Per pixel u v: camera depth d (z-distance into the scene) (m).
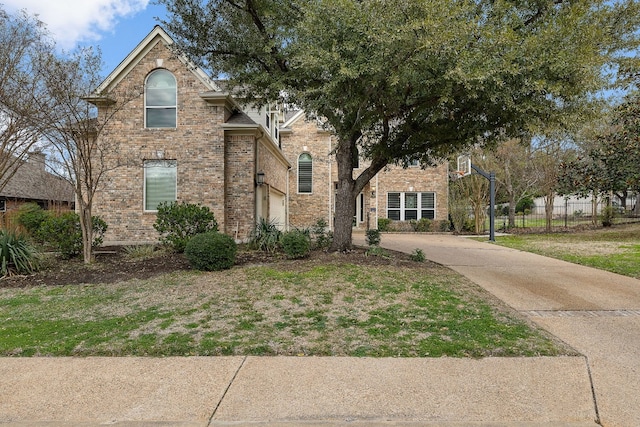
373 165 9.81
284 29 8.68
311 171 21.59
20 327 5.01
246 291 6.48
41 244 10.34
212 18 9.17
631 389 3.39
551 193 20.50
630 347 4.30
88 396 3.33
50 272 8.37
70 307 5.90
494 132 8.84
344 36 6.85
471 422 2.90
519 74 6.33
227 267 8.27
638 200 24.67
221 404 3.18
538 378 3.57
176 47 9.60
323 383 3.49
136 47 12.93
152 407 3.15
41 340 4.57
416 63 6.47
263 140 14.62
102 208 13.07
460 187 21.42
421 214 22.09
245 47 9.17
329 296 6.14
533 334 4.64
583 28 6.60
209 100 12.95
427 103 7.81
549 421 2.92
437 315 5.27
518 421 2.92
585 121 7.27
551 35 6.45
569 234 18.56
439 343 4.33
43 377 3.68
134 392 3.39
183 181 13.08
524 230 21.25
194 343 4.39
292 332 4.70
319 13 6.87
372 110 8.56
